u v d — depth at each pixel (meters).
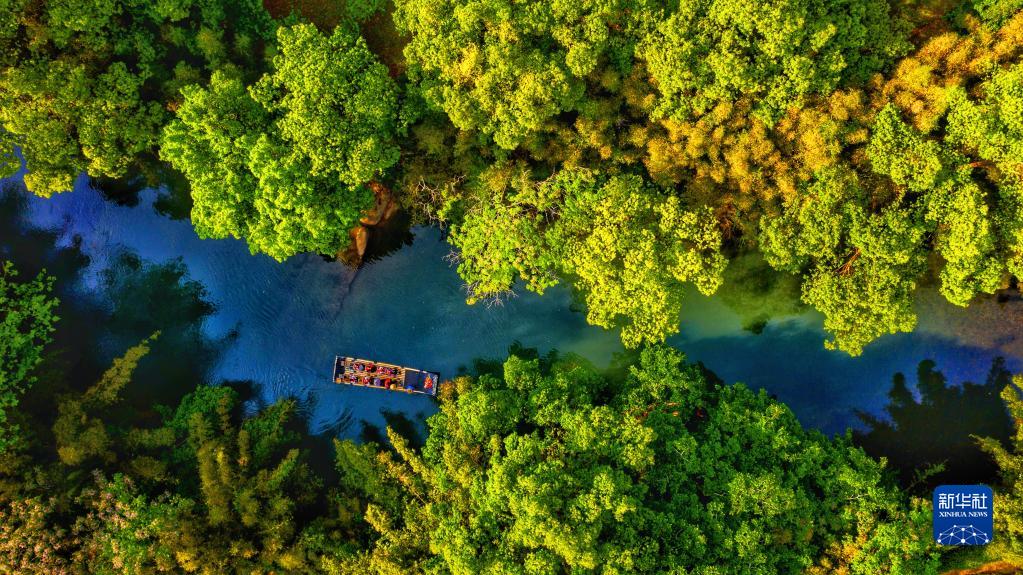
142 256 31.91
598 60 23.22
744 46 20.80
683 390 26.25
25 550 25.86
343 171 22.67
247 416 31.75
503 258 25.30
